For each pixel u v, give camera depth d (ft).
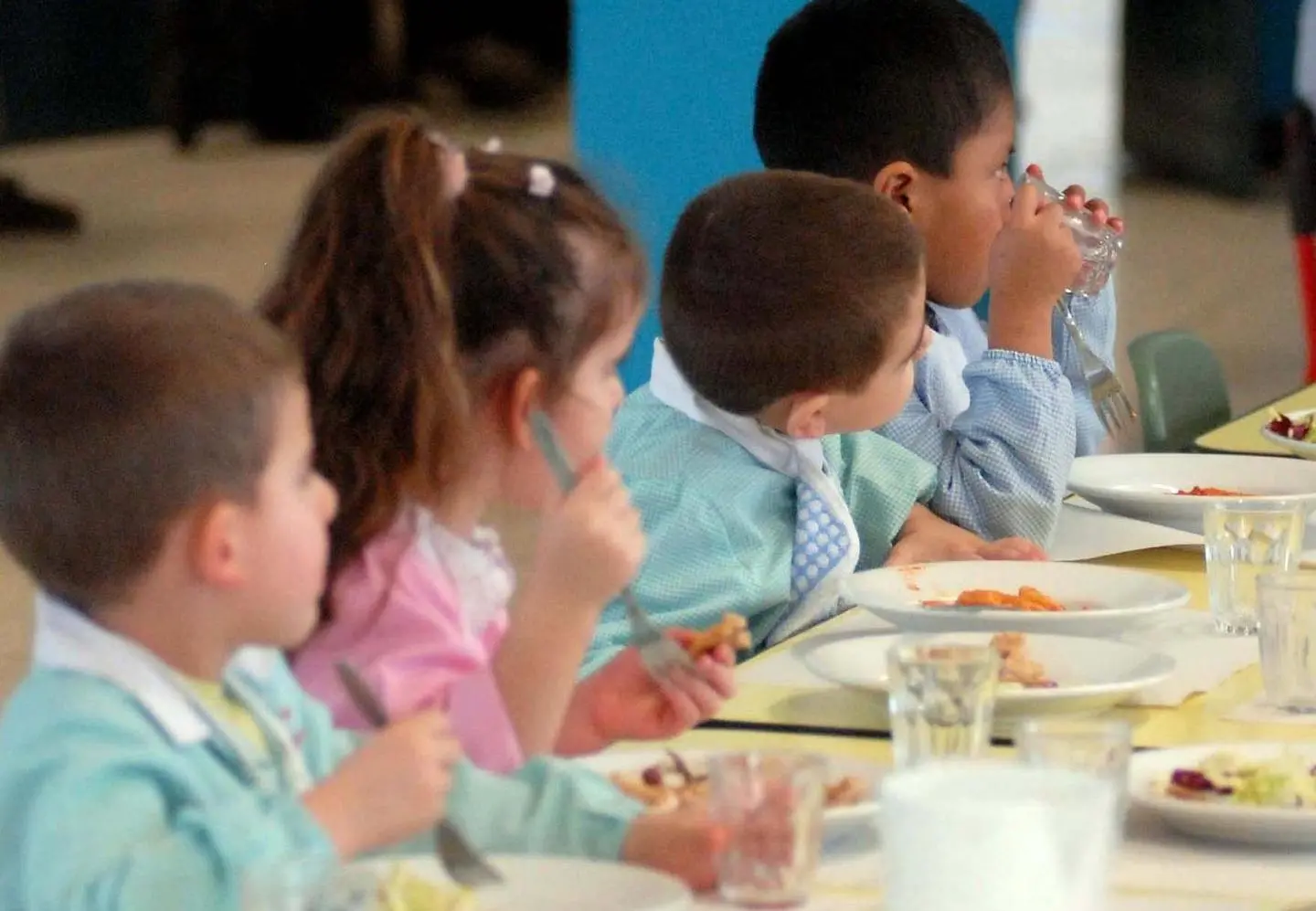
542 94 98.84
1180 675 13.43
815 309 16.11
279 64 89.04
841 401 16.52
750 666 14.07
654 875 8.81
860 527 18.39
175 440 8.86
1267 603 12.77
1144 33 78.33
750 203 16.49
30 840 8.41
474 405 12.29
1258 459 20.10
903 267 16.33
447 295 11.85
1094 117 84.58
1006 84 20.97
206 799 8.82
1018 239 19.07
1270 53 76.69
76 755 8.57
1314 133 36.35
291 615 9.37
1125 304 58.59
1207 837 10.09
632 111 31.27
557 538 11.44
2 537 9.25
